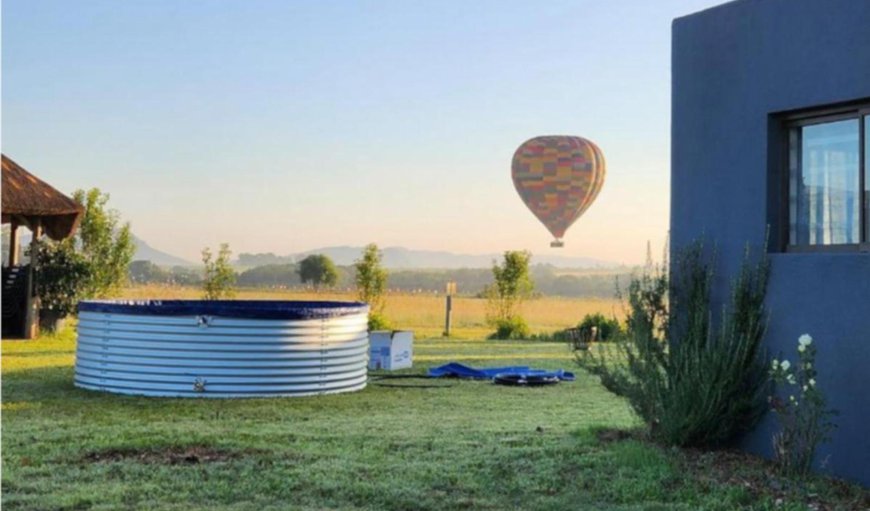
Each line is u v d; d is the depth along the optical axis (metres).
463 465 7.65
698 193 8.48
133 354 12.16
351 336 13.12
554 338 25.86
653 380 8.34
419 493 6.72
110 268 27.27
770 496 6.62
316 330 12.59
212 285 30.59
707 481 7.02
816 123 7.69
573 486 6.99
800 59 7.59
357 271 31.83
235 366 12.07
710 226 8.37
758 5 7.96
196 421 10.01
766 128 7.87
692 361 8.05
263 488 6.79
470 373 15.23
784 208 7.89
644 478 7.12
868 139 7.23
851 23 7.19
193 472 7.25
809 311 7.42
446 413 11.00
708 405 7.89
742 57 8.09
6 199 19.92
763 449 7.81
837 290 7.18
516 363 17.72
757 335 7.85
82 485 6.76
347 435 9.11
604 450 8.19
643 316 8.49
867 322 6.93
